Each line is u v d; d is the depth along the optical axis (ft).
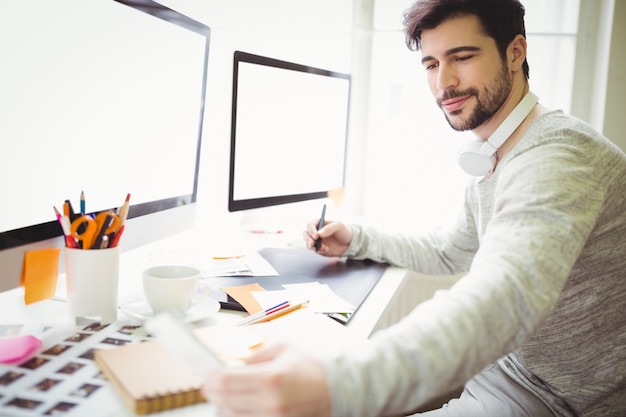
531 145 2.34
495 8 2.59
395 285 3.16
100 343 1.97
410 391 1.47
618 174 2.38
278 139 4.11
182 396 1.57
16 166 1.97
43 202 2.12
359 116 5.91
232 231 4.58
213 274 3.08
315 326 2.31
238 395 1.36
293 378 1.36
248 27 5.45
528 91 2.85
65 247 2.13
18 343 1.90
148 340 2.02
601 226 2.45
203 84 3.42
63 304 2.46
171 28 2.95
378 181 5.87
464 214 3.65
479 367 1.60
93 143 2.39
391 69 5.67
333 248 3.62
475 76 2.64
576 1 5.36
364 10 5.66
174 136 3.11
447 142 5.63
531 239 1.84
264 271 3.22
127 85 2.60
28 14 1.97
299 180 4.42
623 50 5.16
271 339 2.11
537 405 2.72
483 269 1.79
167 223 3.10
